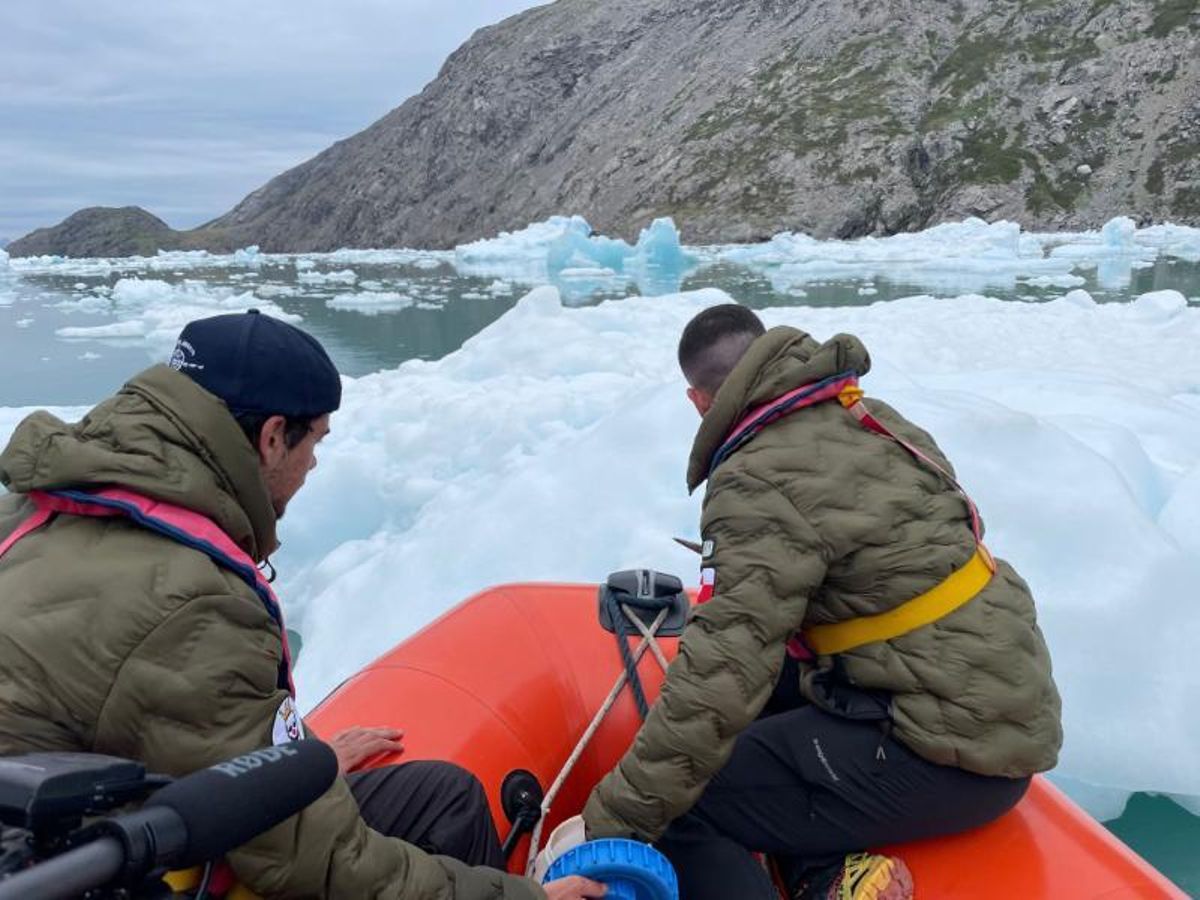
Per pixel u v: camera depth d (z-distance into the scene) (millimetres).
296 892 1010
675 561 3273
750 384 1520
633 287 20609
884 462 1482
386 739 1710
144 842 748
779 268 25578
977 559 1481
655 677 1958
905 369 7199
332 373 1161
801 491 1429
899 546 1427
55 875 692
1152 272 20344
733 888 1512
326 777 906
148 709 927
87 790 791
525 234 36125
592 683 1975
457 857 1403
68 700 923
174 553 979
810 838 1540
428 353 11734
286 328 1127
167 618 939
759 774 1553
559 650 2014
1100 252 24984
